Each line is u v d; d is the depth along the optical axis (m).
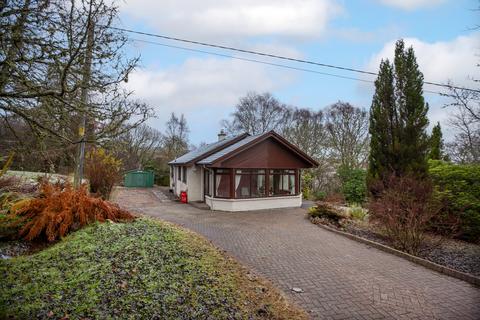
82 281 3.85
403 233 7.51
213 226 10.30
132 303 3.49
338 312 4.21
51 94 3.73
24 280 3.80
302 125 28.47
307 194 21.05
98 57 4.16
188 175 17.41
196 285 4.14
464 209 8.75
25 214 6.01
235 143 17.66
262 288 4.70
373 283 5.28
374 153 12.61
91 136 4.30
